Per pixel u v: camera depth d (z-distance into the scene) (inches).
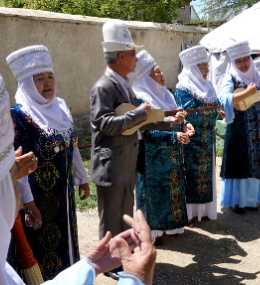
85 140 357.1
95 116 140.3
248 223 208.5
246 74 204.2
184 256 177.3
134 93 155.6
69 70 422.9
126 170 145.9
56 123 121.2
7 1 553.9
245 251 182.9
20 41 379.6
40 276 102.6
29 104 118.6
